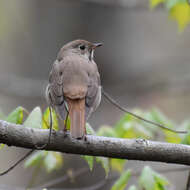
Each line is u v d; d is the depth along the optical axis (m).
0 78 14.56
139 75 15.59
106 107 14.81
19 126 6.21
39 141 6.21
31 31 14.81
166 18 15.98
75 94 6.84
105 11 15.37
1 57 14.77
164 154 6.30
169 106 15.62
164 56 16.03
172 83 15.75
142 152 6.28
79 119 6.43
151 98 15.62
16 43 14.83
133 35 15.77
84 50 8.70
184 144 6.99
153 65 15.83
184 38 16.53
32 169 13.08
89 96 6.96
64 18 15.07
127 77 15.48
